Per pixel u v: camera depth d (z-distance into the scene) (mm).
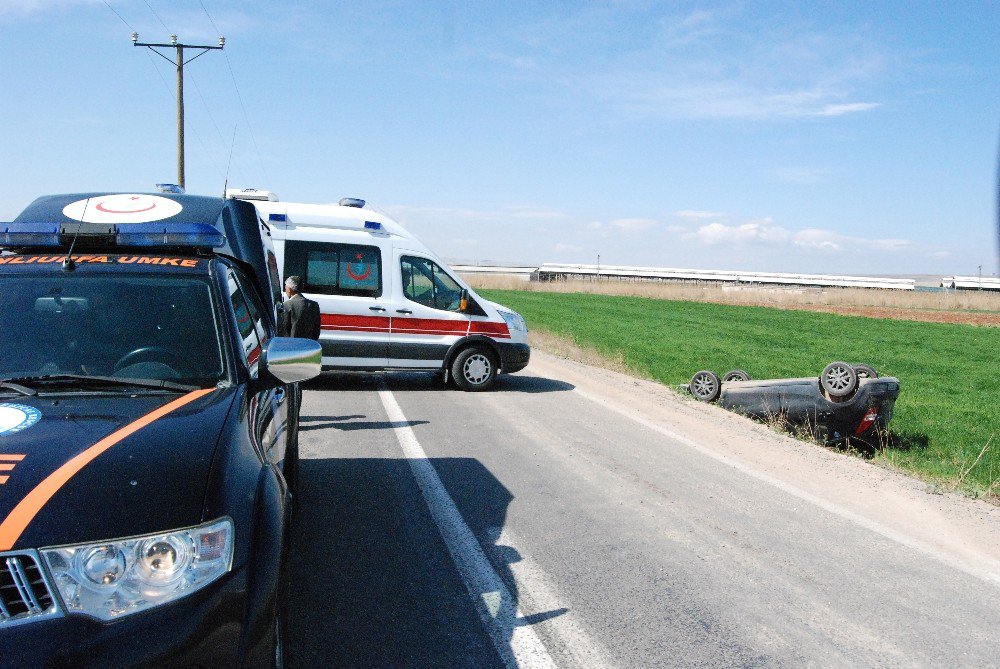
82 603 2426
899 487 7809
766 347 28078
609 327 34000
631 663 3912
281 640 3137
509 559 5262
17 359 3613
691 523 6238
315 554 5168
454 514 6164
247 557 2727
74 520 2510
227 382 3723
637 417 10992
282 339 3807
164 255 4293
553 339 23062
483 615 4383
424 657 3871
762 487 7469
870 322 44125
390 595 4590
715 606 4660
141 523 2561
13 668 2289
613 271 96812
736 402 12000
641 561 5348
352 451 8180
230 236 5133
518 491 6910
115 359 3680
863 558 5629
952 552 5871
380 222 12711
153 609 2482
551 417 10703
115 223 4324
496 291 69750
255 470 3084
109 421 3086
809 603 4773
